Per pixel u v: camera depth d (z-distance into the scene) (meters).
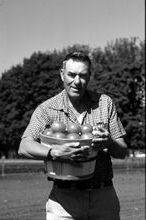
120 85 71.38
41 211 11.55
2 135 68.25
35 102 67.62
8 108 68.56
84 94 3.96
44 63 67.88
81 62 3.74
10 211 11.36
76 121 3.92
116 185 24.02
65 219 3.86
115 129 3.99
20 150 3.79
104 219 3.90
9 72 70.62
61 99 3.96
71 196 3.85
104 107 3.99
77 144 3.47
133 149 72.06
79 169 3.63
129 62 75.75
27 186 21.30
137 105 74.12
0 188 19.78
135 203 14.63
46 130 3.76
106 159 3.88
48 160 3.63
